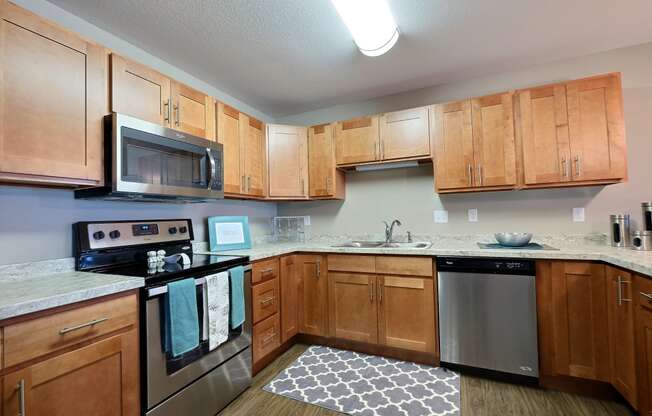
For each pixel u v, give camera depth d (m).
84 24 1.81
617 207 2.27
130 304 1.37
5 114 1.19
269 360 2.35
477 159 2.38
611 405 1.74
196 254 2.27
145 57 2.17
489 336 2.04
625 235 2.08
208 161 2.08
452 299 2.15
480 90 2.65
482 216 2.66
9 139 1.20
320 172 2.97
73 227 1.69
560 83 2.16
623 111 2.14
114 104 1.60
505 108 2.31
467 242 2.67
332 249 2.56
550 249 2.05
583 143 2.10
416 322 2.28
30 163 1.26
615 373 1.71
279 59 2.29
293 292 2.66
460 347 2.12
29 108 1.27
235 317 1.87
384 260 2.39
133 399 1.36
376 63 2.38
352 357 2.42
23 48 1.25
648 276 1.42
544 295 1.95
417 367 2.23
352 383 2.03
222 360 1.82
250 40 2.04
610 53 2.28
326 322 2.59
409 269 2.31
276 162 2.90
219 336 1.75
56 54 1.37
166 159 1.81
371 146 2.75
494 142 2.33
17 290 1.18
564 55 2.33
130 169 1.60
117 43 1.99
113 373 1.29
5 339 0.98
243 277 2.01
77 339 1.17
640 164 2.21
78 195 1.69
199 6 1.70
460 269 2.13
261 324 2.24
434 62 2.38
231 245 2.62
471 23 1.90
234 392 1.89
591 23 1.93
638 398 1.51
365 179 3.14
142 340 1.41
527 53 2.28
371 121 2.77
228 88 2.79
